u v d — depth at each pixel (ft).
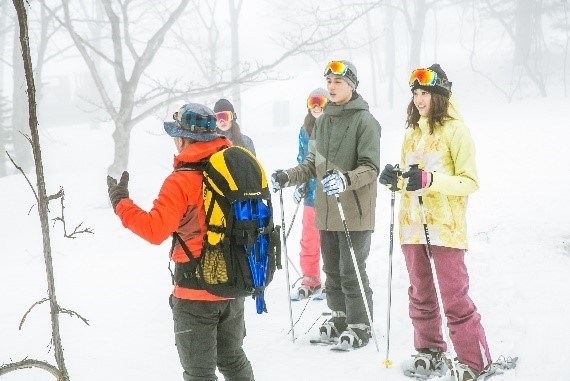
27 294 19.22
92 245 27.61
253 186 8.20
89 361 12.71
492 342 12.37
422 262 10.84
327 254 13.43
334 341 13.26
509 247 20.40
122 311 16.71
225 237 8.02
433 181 9.70
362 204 12.66
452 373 10.42
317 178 13.21
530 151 38.19
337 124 12.85
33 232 31.50
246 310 16.30
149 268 22.53
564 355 11.10
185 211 8.14
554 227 22.70
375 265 19.61
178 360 12.66
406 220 10.79
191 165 8.25
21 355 13.34
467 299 10.49
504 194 29.09
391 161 43.14
